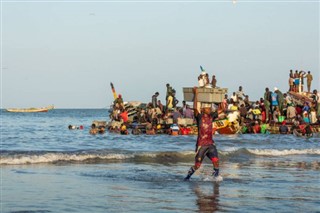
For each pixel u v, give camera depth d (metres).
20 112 196.00
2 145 34.22
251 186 16.77
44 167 21.11
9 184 16.42
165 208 13.12
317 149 30.67
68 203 13.58
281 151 29.38
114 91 53.44
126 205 13.45
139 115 49.91
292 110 48.03
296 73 53.91
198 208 13.16
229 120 45.47
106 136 42.94
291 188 16.45
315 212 12.81
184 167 22.27
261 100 49.16
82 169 20.80
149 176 19.08
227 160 25.62
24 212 12.41
